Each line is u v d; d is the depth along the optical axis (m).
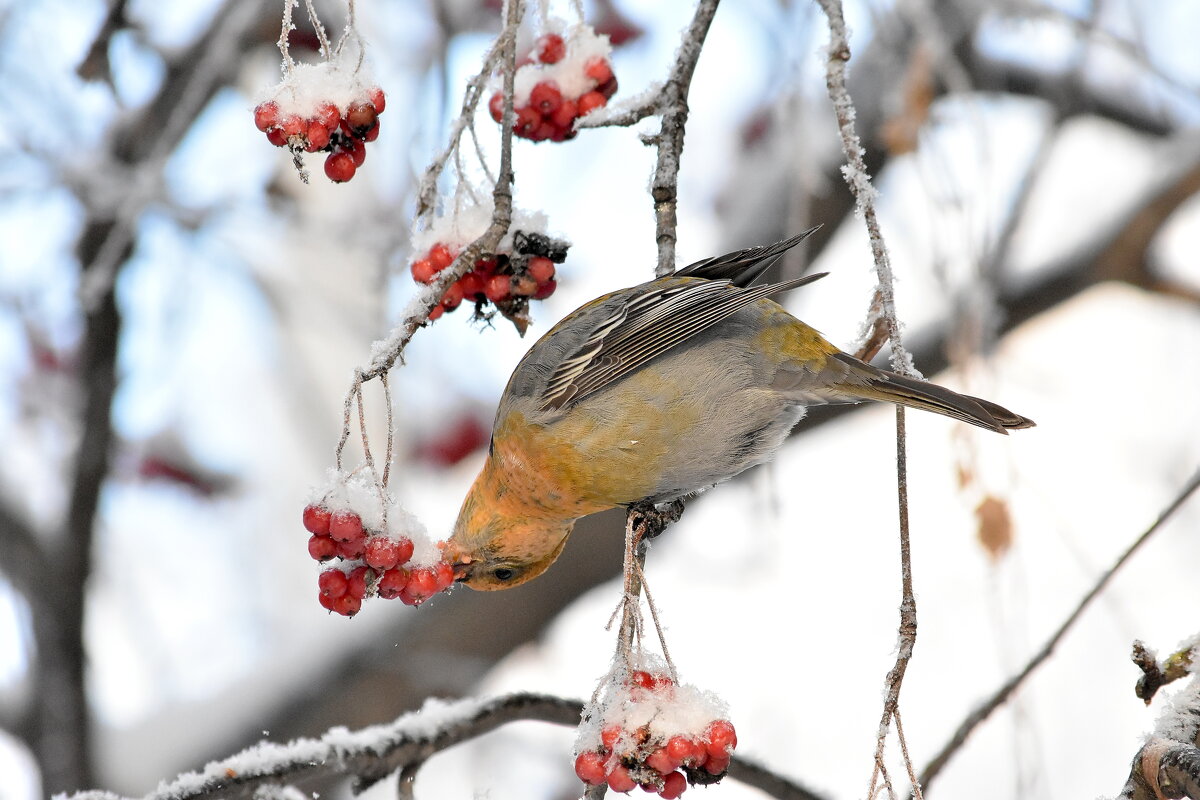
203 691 14.26
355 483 6.08
